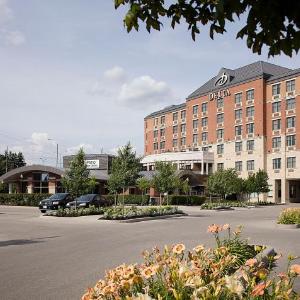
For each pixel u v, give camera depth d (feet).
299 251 43.09
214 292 12.24
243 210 143.33
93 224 79.87
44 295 26.07
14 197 165.58
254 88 226.17
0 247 47.60
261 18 10.16
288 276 13.67
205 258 15.93
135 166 114.73
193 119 266.36
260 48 10.96
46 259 39.04
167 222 85.25
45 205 118.11
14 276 31.55
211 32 11.26
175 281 13.21
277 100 215.92
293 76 208.23
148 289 13.52
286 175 209.87
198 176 222.89
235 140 235.61
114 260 38.11
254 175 192.65
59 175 184.96
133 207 100.53
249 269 14.70
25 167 188.34
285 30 10.42
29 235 60.18
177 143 282.15
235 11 10.15
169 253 16.89
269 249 37.32
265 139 221.25
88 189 102.37
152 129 308.60
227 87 242.58
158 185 126.11
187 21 11.90
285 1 9.78
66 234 61.41
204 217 102.68
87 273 32.40
